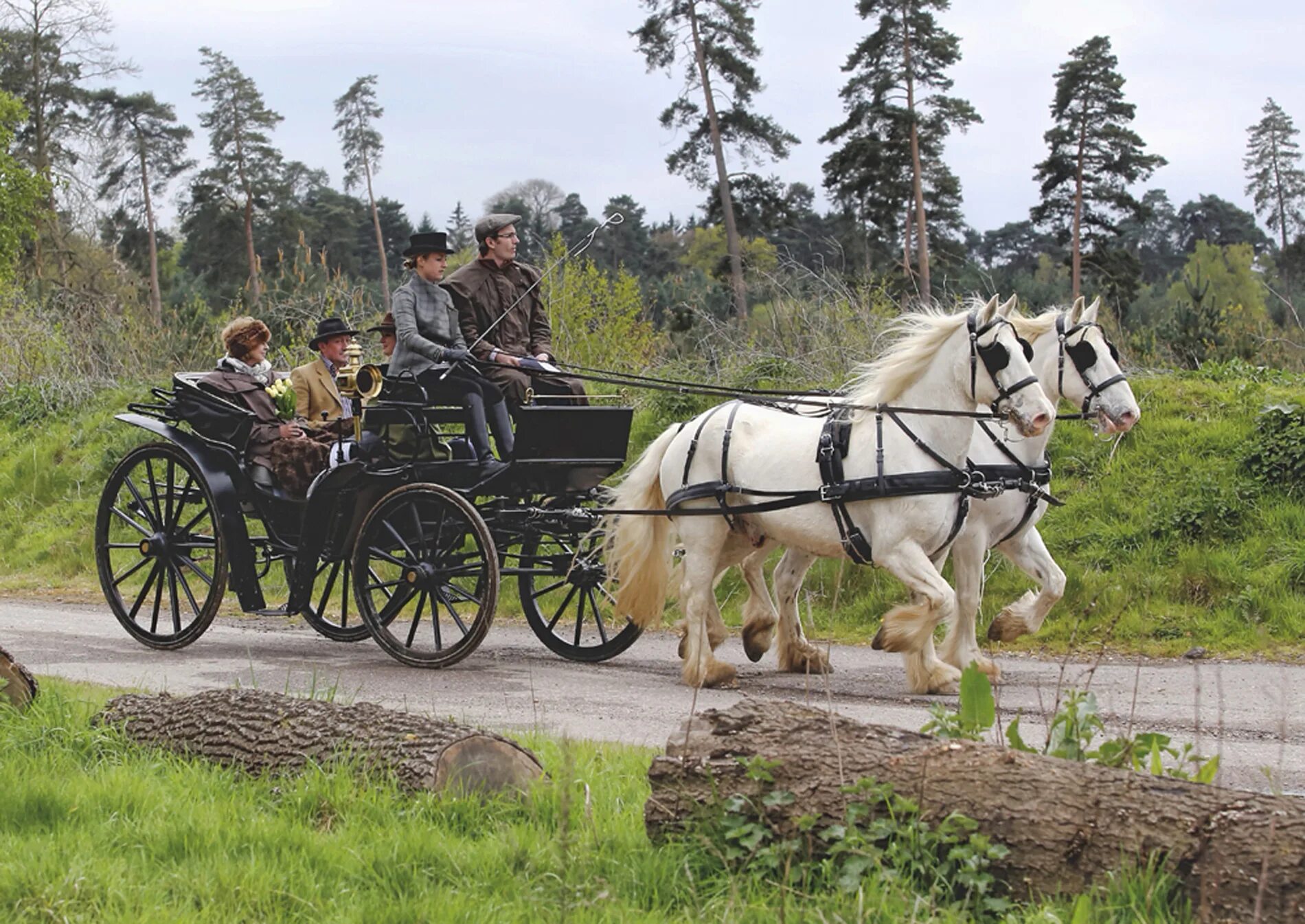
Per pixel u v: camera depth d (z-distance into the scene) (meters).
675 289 32.50
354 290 20.14
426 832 5.21
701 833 4.96
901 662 11.30
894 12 34.50
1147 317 39.03
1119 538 13.23
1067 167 36.97
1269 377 16.08
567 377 10.82
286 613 10.88
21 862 4.85
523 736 7.16
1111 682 10.00
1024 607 10.56
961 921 4.26
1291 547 12.59
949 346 9.25
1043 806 4.52
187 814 5.45
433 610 10.40
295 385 11.38
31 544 17.84
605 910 4.46
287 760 6.12
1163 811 4.38
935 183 35.12
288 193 54.59
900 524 9.27
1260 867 4.14
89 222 50.38
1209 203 73.31
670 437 10.50
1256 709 8.77
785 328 17.73
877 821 4.67
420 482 10.47
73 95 53.50
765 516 9.88
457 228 61.50
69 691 8.12
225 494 10.85
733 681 10.00
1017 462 10.23
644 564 10.38
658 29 35.25
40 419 21.77
